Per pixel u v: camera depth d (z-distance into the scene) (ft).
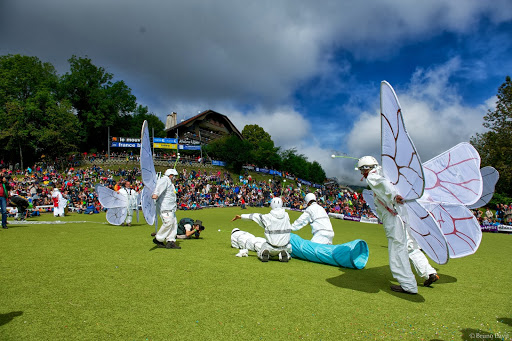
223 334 8.60
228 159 187.21
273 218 19.61
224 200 105.91
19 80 164.76
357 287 14.39
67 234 27.37
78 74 176.14
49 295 11.18
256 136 268.62
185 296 11.63
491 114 98.78
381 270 18.90
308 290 13.30
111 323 9.02
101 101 175.63
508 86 95.04
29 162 159.94
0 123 149.59
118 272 14.65
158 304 10.69
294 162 239.30
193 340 8.16
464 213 17.34
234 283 13.69
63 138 150.82
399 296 13.38
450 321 10.65
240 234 23.49
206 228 41.39
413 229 15.15
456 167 18.01
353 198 117.08
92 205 65.82
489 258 26.18
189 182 119.34
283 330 9.08
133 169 139.74
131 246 22.12
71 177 115.03
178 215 67.36
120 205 37.70
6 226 31.27
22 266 15.14
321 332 9.10
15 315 9.34
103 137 185.88
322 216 22.79
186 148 175.63
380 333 9.30
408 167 12.56
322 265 19.35
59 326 8.70
